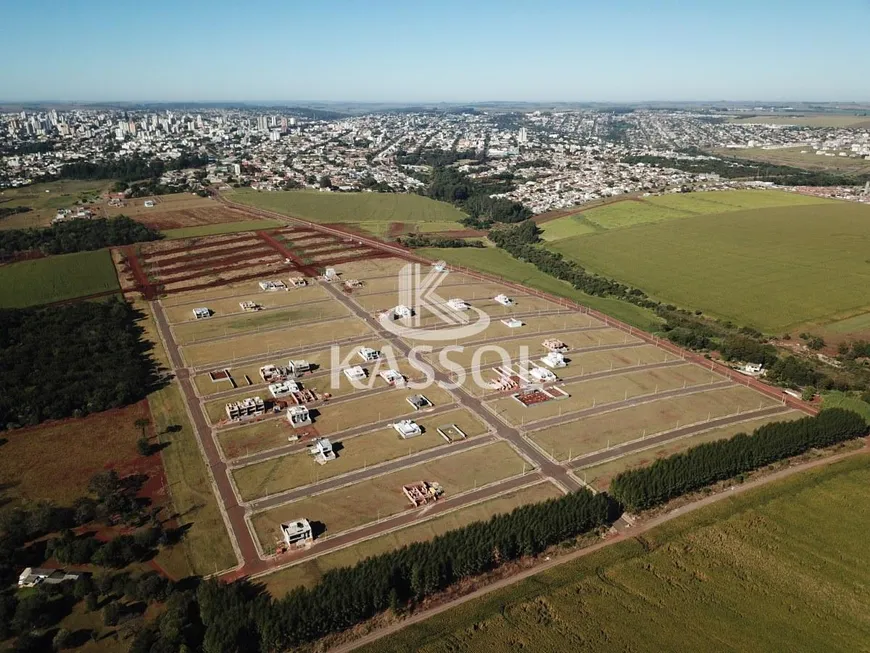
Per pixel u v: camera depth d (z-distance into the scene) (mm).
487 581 62219
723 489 78312
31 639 54438
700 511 73375
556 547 67438
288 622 53219
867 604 59562
